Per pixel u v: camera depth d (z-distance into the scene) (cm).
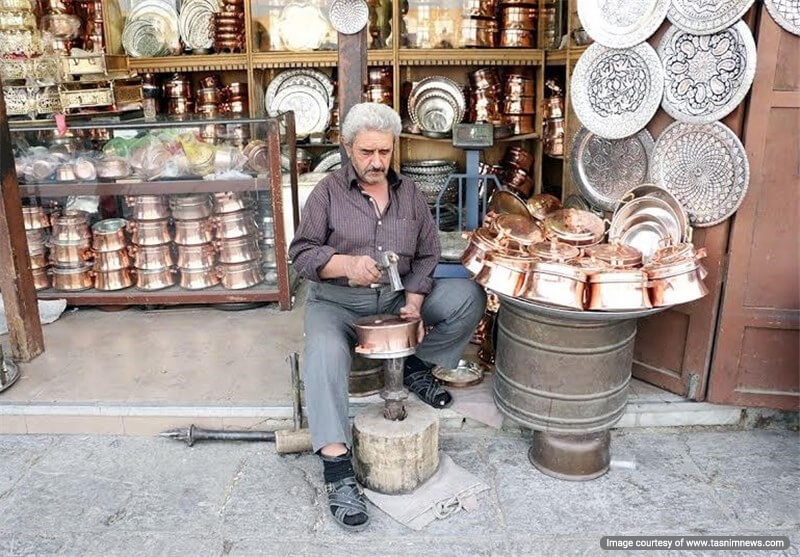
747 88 200
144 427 234
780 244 212
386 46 428
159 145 313
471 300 221
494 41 417
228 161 314
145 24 434
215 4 429
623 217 229
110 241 322
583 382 200
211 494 204
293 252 213
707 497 200
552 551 179
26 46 327
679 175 221
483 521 191
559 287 188
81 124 308
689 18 207
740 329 221
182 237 323
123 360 271
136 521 192
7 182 255
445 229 404
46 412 234
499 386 220
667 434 233
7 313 265
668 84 217
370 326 189
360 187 213
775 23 196
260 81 443
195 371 260
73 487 207
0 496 203
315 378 188
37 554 180
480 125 286
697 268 194
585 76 238
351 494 189
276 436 219
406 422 200
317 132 434
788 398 224
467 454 223
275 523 191
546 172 461
